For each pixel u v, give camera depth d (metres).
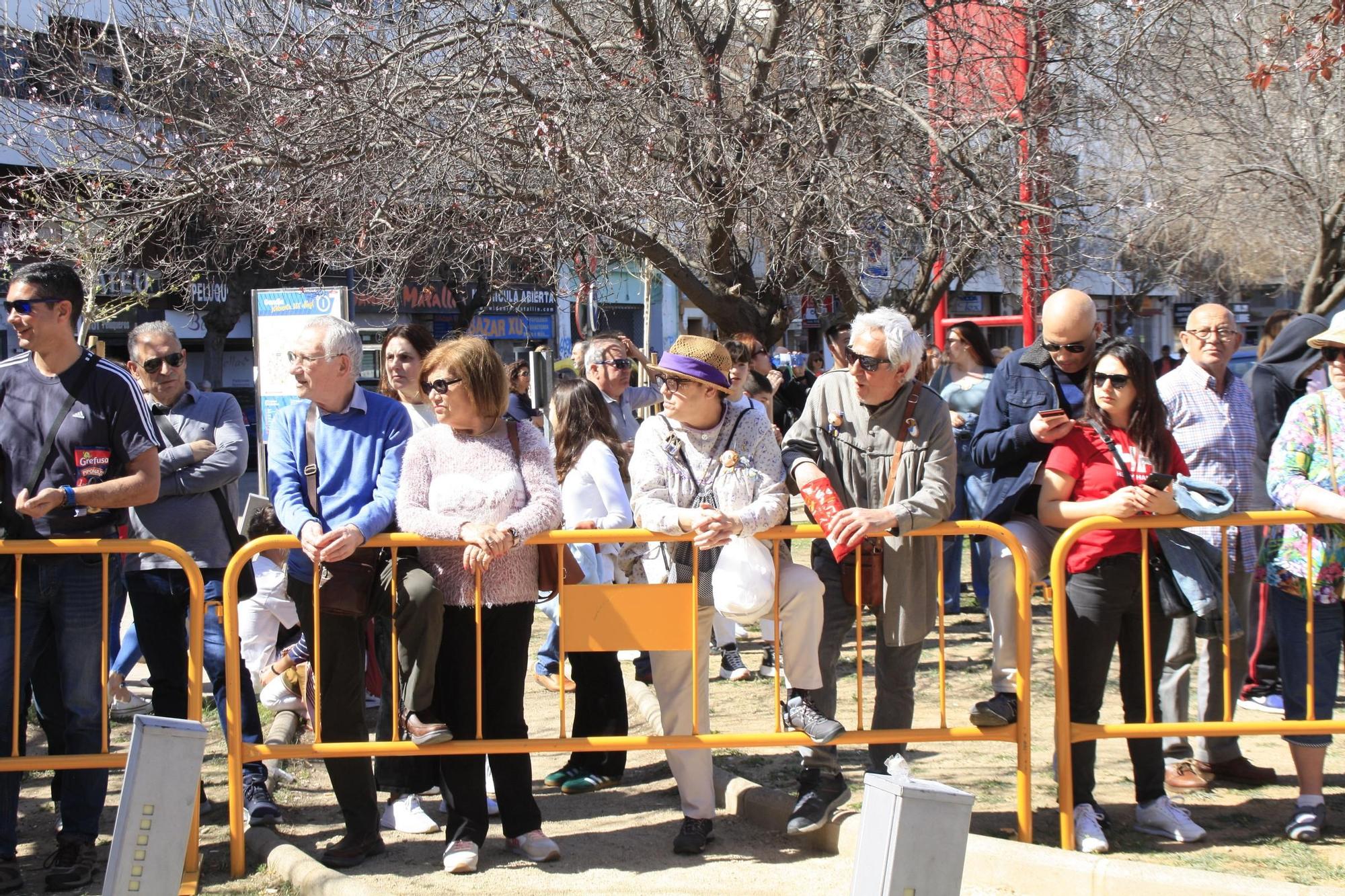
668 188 8.93
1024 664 4.31
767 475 4.29
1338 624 4.44
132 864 3.12
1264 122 13.92
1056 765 4.36
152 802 3.15
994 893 4.03
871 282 12.35
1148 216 10.72
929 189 9.35
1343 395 4.40
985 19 10.38
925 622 4.35
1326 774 5.27
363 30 9.07
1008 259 9.39
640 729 6.19
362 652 4.36
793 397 9.09
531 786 4.47
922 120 9.07
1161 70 10.20
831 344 5.39
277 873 4.25
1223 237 17.12
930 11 9.69
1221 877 3.76
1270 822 4.63
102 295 13.09
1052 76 9.92
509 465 4.26
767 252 9.76
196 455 4.89
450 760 4.35
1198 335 5.16
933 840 2.84
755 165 8.98
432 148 8.34
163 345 5.10
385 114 8.46
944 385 9.18
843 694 6.70
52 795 4.89
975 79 10.16
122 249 10.11
